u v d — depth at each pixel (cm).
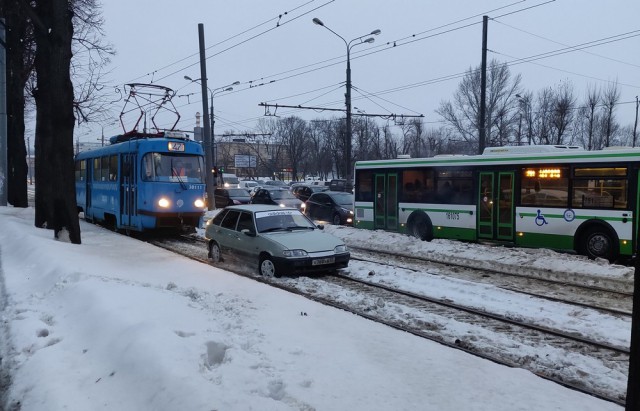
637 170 1209
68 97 1312
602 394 516
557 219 1346
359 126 6262
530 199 1409
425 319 771
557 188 1352
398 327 727
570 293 987
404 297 944
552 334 726
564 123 3569
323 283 1009
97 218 2041
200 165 1692
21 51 2352
